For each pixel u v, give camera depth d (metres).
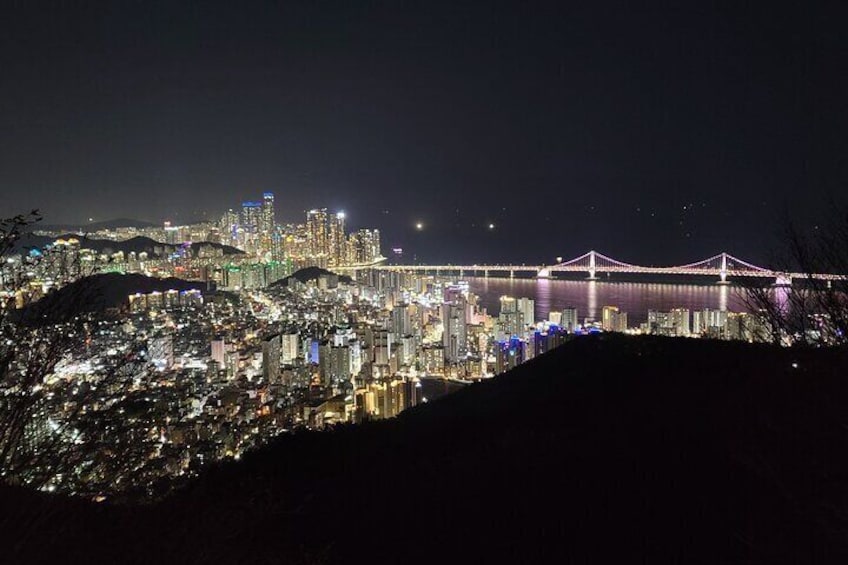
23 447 4.32
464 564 5.66
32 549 4.27
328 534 6.54
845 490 5.48
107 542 4.75
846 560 4.79
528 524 6.16
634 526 5.79
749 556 5.05
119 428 4.73
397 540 6.30
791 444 6.30
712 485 6.23
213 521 5.66
